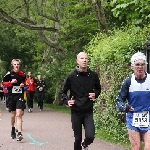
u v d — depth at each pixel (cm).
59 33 2611
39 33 2897
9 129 1429
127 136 1103
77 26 2280
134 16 966
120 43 1131
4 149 1018
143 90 653
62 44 2661
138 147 659
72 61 2641
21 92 1130
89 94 776
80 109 776
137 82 655
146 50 1051
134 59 650
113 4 978
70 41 2466
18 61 1128
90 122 773
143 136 668
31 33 3638
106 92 1253
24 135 1279
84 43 2462
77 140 786
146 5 926
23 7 2856
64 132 1357
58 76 2991
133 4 941
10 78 1125
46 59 3591
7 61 4384
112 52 1168
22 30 3741
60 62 2997
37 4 2748
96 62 1349
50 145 1077
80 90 778
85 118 781
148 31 1077
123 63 1095
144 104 655
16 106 1127
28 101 2364
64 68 2698
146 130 655
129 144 1039
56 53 3058
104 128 1288
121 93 668
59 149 1013
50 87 3203
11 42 4162
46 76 3119
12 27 4009
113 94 1172
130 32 1173
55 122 1719
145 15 957
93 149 989
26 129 1449
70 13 2422
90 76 783
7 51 4206
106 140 1123
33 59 3897
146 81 654
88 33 2127
